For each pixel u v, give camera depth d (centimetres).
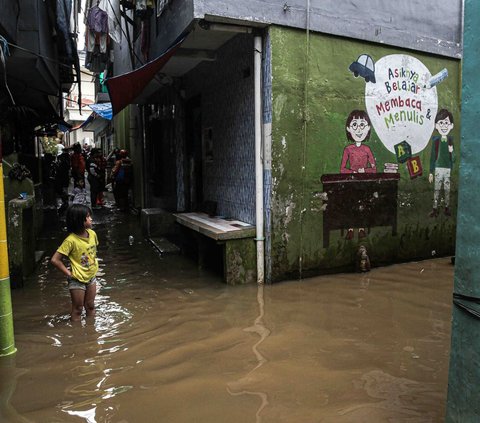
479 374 215
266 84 582
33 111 1159
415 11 679
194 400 310
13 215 588
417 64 690
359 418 285
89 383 338
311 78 602
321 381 334
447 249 751
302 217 607
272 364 363
